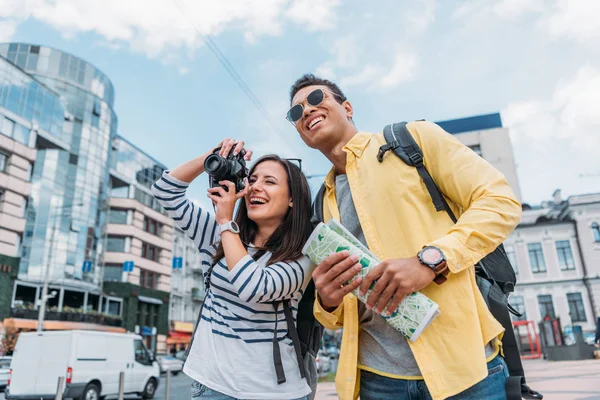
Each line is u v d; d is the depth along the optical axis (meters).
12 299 26.33
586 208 27.42
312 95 1.90
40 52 34.41
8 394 9.77
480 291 1.54
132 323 33.75
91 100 35.50
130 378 11.31
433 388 1.35
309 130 1.91
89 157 33.91
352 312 1.60
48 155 31.00
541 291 27.12
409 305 1.36
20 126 28.50
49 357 9.83
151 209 39.12
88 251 32.16
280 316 1.80
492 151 32.81
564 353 16.97
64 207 31.14
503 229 1.40
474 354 1.35
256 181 2.02
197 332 1.85
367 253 1.47
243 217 2.10
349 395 1.52
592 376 9.02
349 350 1.57
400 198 1.57
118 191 37.22
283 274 1.74
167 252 39.59
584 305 26.25
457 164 1.54
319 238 1.50
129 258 35.44
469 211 1.43
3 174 26.89
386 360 1.55
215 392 1.69
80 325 28.67
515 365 1.42
